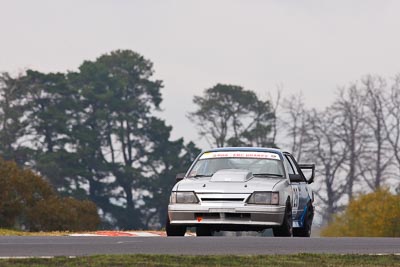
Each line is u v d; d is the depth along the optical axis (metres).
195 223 57.50
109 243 46.50
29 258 37.28
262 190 57.50
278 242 49.19
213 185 58.03
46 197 178.25
